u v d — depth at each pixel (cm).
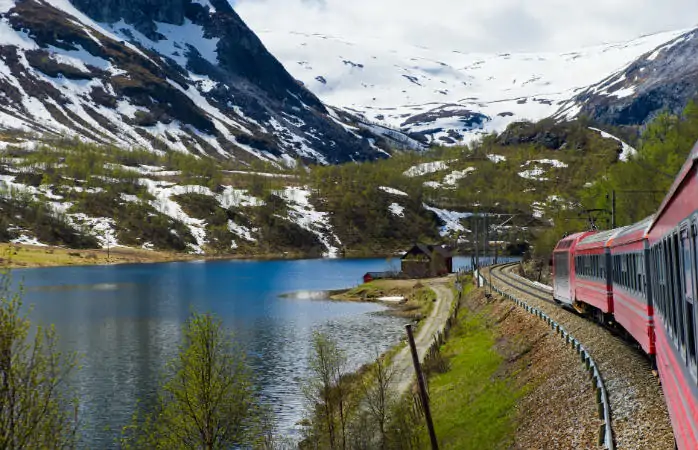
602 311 3891
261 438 4509
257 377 6506
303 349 7944
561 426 2766
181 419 3897
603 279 3750
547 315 5244
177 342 8450
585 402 2797
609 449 2105
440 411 4347
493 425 3584
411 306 11825
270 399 5712
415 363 3045
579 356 3550
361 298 13488
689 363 1267
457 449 3534
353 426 4359
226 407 4009
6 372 2584
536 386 3725
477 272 11175
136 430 4906
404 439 3959
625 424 2303
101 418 5197
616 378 2845
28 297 13100
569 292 5178
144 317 10644
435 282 14950
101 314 10938
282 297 13712
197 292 14512
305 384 6128
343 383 5597
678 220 1372
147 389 6059
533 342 4803
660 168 10194
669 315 1576
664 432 2069
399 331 9244
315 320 10469
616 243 3378
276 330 9469
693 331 1207
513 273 12912
